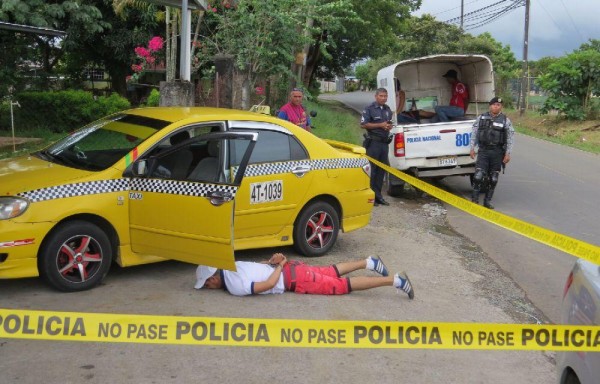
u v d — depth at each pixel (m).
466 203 5.73
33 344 4.50
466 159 11.45
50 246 5.25
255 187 6.30
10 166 5.89
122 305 5.23
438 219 10.08
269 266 5.77
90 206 5.38
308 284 5.75
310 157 6.76
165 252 5.42
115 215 5.52
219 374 4.22
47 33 12.16
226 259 5.01
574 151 21.11
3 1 14.78
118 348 4.51
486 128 10.49
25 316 3.43
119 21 19.70
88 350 4.45
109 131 6.15
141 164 5.57
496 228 9.61
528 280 7.19
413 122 12.47
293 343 3.52
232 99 12.54
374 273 6.67
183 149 5.86
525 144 22.89
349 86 94.00
